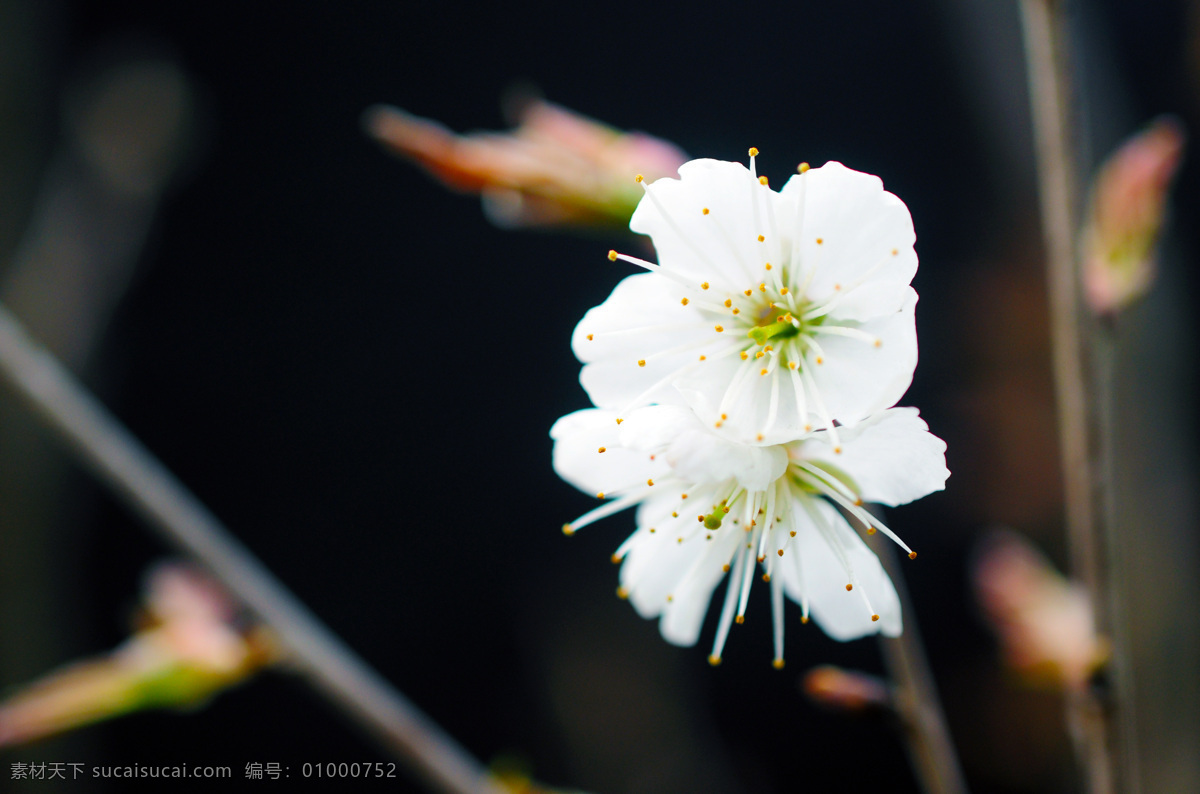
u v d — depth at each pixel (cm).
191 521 25
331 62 73
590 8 73
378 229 75
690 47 73
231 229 72
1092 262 24
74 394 25
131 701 25
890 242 23
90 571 63
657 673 57
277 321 72
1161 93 51
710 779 55
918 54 66
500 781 25
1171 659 29
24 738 25
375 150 74
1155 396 30
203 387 71
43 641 48
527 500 72
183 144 53
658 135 73
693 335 23
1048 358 45
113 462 25
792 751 63
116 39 64
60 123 52
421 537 71
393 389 73
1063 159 24
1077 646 27
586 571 68
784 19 70
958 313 54
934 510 60
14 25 51
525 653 66
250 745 63
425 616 70
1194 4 49
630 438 22
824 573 23
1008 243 44
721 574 24
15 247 49
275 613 25
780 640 23
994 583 27
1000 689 52
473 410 74
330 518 72
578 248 74
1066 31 24
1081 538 24
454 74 74
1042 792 49
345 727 64
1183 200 49
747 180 23
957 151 60
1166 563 29
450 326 75
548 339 75
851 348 23
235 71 71
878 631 23
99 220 49
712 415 22
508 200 25
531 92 74
